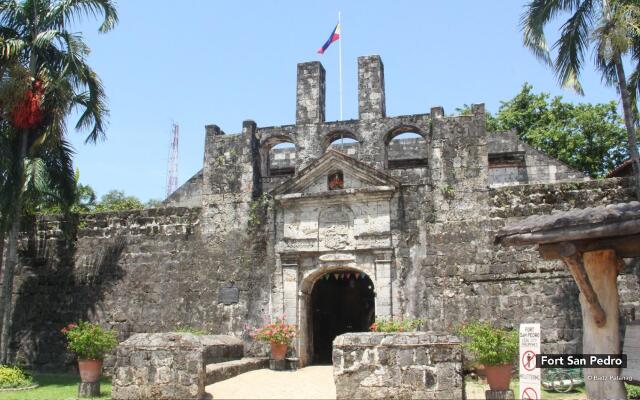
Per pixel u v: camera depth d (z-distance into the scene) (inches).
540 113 1501.0
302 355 818.2
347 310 1128.2
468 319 774.5
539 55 825.5
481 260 791.7
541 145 1408.7
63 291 944.9
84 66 868.0
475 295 781.9
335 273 874.1
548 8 810.2
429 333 459.8
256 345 836.0
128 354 493.7
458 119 847.1
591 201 779.4
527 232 388.2
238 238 888.3
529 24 821.9
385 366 451.5
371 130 911.0
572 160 1373.0
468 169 826.2
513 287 773.3
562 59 823.1
